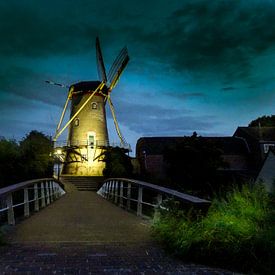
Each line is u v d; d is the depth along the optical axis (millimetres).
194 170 33062
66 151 55562
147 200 20500
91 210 15586
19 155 23125
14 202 14148
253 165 48469
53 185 23594
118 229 9492
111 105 57406
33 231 9023
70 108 57625
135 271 5078
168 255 6266
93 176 50656
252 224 6273
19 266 5309
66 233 8766
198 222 6555
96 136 55188
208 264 5625
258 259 5422
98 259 5898
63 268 5191
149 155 48906
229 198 7426
